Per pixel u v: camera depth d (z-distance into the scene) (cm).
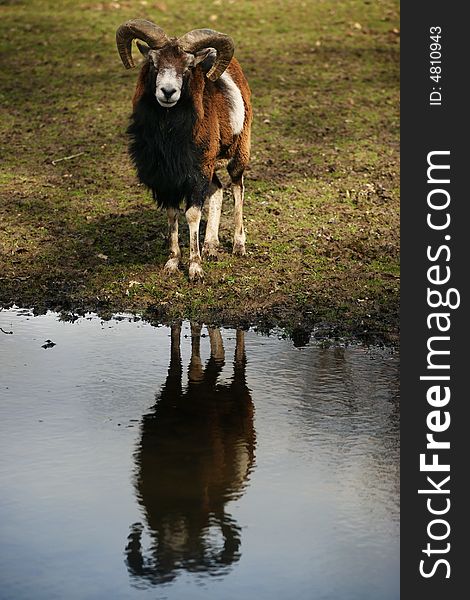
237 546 655
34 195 1458
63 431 817
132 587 613
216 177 1213
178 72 1053
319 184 1535
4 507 698
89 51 2242
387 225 1365
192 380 923
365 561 644
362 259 1234
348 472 760
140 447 790
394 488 738
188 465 762
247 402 879
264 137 1741
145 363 959
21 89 1988
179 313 1080
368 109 1919
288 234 1321
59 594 605
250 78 2058
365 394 898
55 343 1005
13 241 1281
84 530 673
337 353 984
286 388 907
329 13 2595
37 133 1748
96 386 909
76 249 1263
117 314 1083
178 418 845
